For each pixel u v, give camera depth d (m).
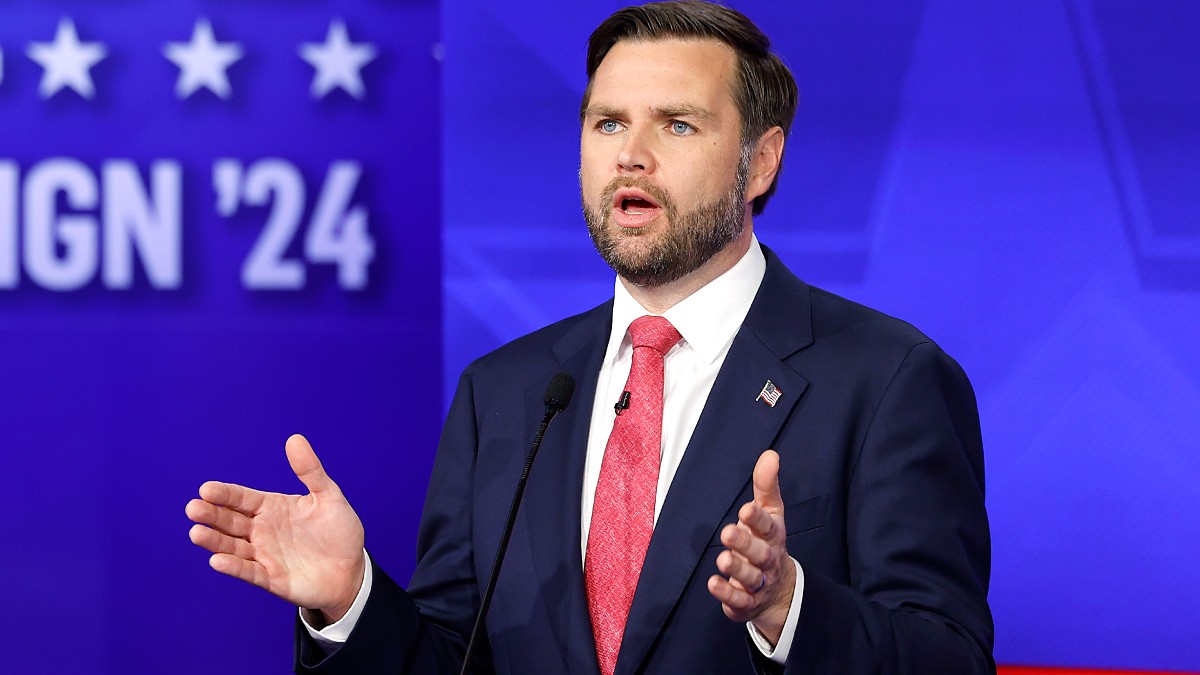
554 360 6.14
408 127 11.30
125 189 11.31
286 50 11.37
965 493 5.36
